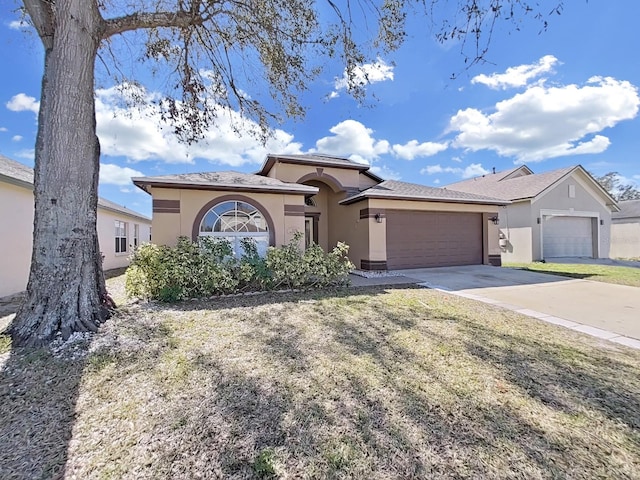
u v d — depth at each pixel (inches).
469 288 373.7
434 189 622.8
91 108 217.8
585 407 122.6
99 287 234.7
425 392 133.0
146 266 309.1
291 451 98.9
